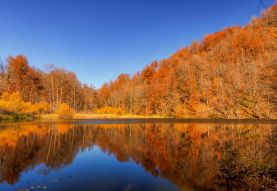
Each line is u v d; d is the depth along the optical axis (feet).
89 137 85.81
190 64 273.54
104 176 38.29
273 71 138.00
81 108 316.60
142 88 288.51
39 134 91.15
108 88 398.01
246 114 190.60
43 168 43.62
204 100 230.27
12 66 243.40
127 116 234.58
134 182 35.27
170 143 71.72
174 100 248.32
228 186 31.68
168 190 31.48
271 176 33.53
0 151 58.03
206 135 87.15
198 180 35.19
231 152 52.31
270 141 63.46
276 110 172.86
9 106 156.97
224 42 289.53
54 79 267.59
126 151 60.03
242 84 207.92
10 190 31.99
